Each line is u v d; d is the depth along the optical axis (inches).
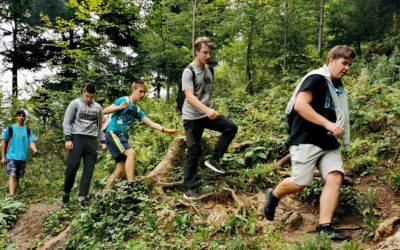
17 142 313.4
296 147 138.9
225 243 153.4
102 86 472.7
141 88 234.4
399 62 353.4
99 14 531.8
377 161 202.8
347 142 138.9
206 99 195.2
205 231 163.6
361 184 189.0
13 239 231.9
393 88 276.1
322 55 536.1
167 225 178.7
